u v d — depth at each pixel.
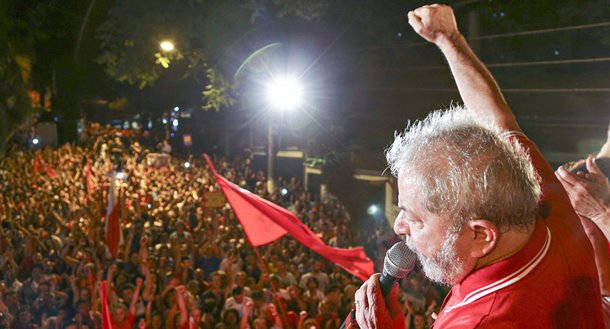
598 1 15.28
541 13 16.59
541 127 17.94
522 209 1.47
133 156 36.25
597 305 1.64
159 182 23.72
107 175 26.20
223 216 16.25
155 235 14.70
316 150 23.53
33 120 35.62
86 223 15.85
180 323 8.88
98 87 42.38
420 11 2.27
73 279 10.17
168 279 10.55
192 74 21.34
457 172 1.47
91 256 12.14
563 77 17.42
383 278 1.75
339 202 20.88
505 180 1.46
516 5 16.55
